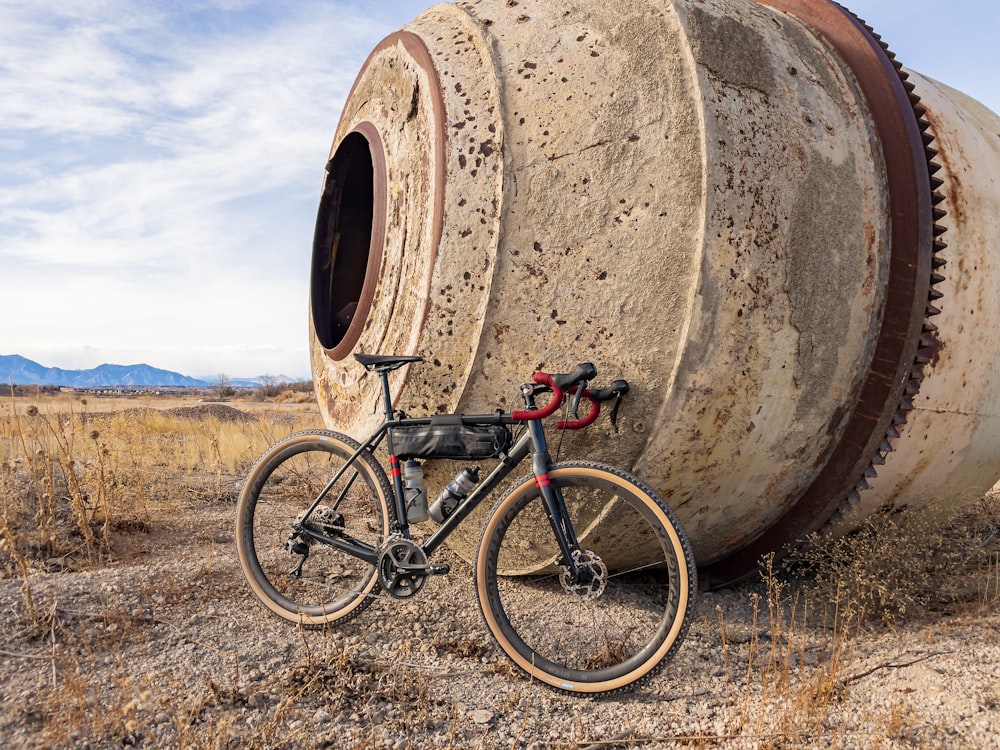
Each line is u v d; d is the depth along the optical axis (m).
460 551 3.69
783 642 3.20
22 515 4.25
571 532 2.88
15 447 5.69
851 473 3.36
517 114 3.23
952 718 2.43
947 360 3.58
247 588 3.54
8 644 2.79
